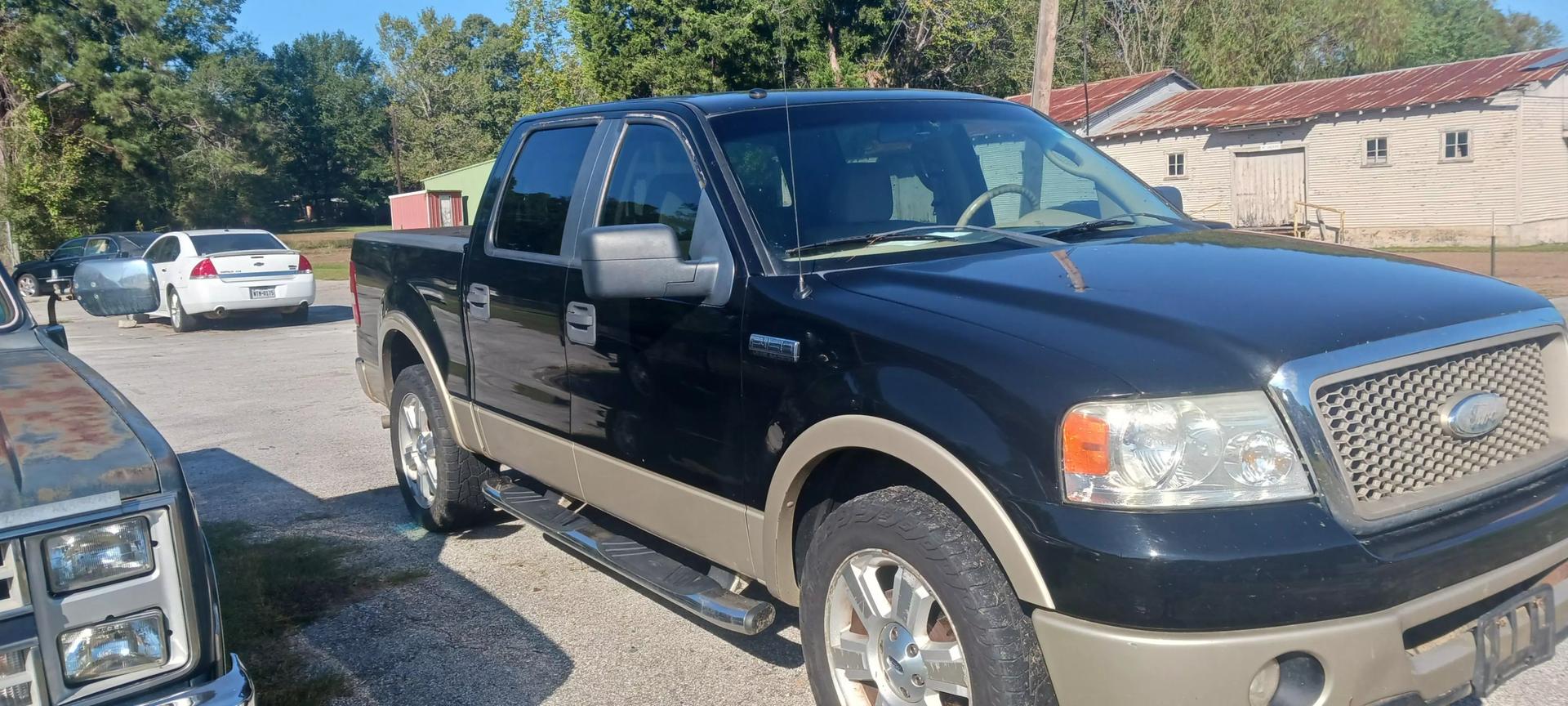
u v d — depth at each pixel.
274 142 78.81
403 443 5.72
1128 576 2.35
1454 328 2.67
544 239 4.39
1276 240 3.58
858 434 2.88
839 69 24.19
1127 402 2.42
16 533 2.10
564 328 4.08
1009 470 2.54
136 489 2.28
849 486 3.29
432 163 80.38
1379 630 2.38
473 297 4.75
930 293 2.97
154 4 41.62
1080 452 2.44
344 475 7.01
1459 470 2.66
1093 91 29.39
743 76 24.59
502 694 3.81
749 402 3.27
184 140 46.75
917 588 2.85
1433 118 22.86
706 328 3.42
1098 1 36.59
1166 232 3.71
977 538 2.72
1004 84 32.56
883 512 2.90
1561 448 2.88
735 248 3.42
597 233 3.25
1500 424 2.73
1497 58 24.64
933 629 2.89
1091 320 2.65
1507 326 2.76
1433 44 40.00
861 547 2.99
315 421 8.91
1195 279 2.91
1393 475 2.54
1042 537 2.48
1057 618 2.50
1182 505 2.37
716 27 23.98
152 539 2.27
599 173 4.18
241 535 5.66
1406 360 2.55
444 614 4.54
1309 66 36.62
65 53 40.06
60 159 38.06
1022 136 4.26
